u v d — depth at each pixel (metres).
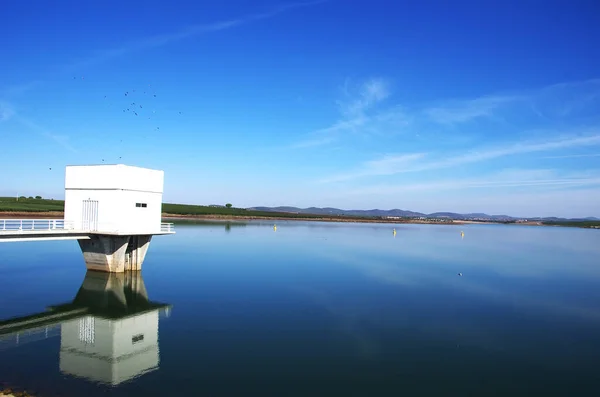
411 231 143.00
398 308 33.00
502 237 127.06
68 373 19.47
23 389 17.55
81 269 44.84
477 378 20.36
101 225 40.75
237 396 17.50
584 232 181.88
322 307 32.47
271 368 20.58
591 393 19.16
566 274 52.78
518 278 48.84
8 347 23.08
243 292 36.78
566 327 29.31
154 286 38.38
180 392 17.72
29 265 47.12
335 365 21.25
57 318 29.02
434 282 44.34
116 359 21.45
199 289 37.56
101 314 29.95
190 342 24.09
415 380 19.84
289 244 76.88
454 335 26.80
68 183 42.38
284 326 27.45
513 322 30.27
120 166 39.88
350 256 62.81
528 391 19.17
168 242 73.50
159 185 44.91
